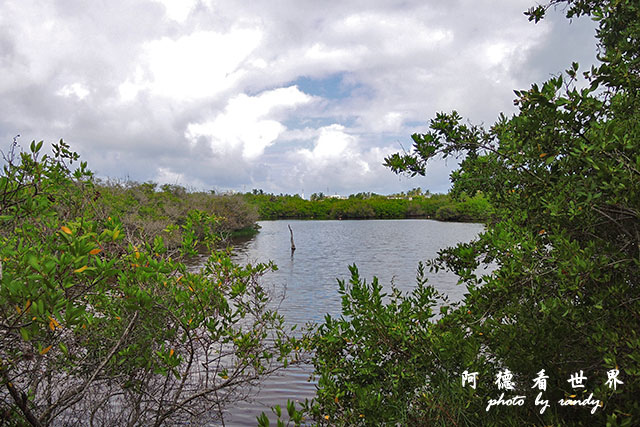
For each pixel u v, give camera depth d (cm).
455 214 7006
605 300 247
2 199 302
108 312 339
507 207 340
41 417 279
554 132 272
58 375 335
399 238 4019
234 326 659
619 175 235
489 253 326
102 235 264
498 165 334
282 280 1736
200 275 379
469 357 298
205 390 366
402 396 346
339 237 4253
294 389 620
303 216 9988
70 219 387
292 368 679
